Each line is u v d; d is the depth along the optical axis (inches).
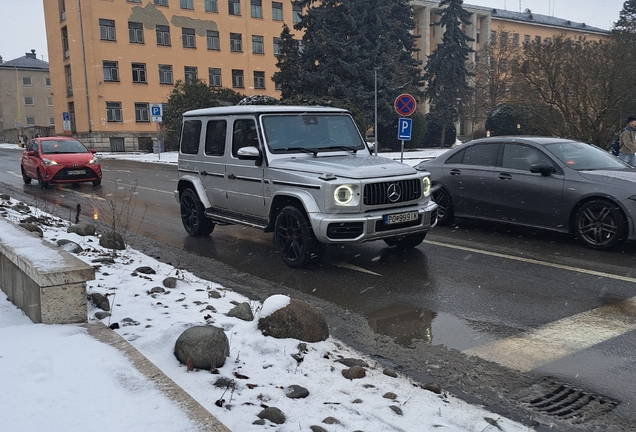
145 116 1913.1
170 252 319.6
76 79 1801.2
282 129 299.9
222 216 329.1
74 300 157.2
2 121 3161.9
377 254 306.2
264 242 346.3
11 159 1331.2
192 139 357.1
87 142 1817.2
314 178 260.5
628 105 685.3
